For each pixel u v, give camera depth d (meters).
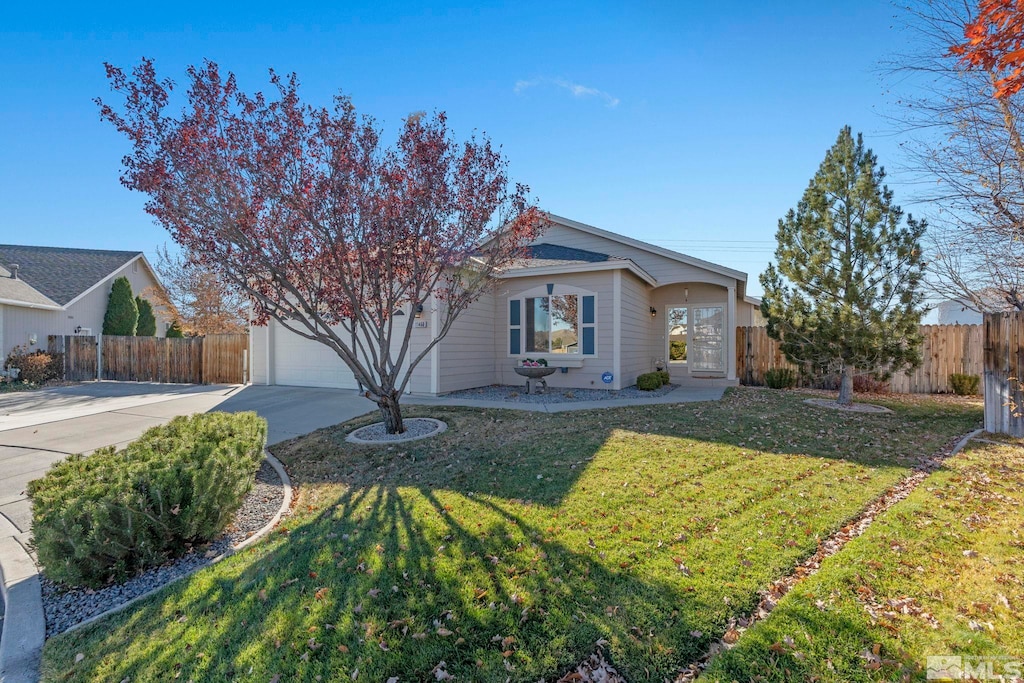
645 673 2.30
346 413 8.97
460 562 3.31
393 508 4.39
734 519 3.93
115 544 3.46
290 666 2.46
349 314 6.75
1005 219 6.57
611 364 11.38
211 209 5.37
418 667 2.38
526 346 12.30
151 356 15.61
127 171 5.11
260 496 5.14
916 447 6.19
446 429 7.33
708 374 14.06
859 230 8.96
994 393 7.08
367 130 5.91
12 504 4.98
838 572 3.05
